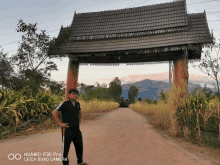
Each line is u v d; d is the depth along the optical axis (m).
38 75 10.09
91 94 27.55
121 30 11.84
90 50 11.38
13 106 6.23
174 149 4.76
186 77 9.19
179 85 8.27
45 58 10.43
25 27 9.77
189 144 5.39
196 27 10.08
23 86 8.91
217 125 5.99
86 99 18.16
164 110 8.79
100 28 12.48
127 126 9.52
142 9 12.47
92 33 12.30
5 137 5.43
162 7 11.91
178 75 9.35
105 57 12.71
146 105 20.83
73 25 13.19
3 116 5.80
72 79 12.00
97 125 9.54
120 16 12.76
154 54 11.55
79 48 11.59
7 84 9.07
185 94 7.56
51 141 5.16
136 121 12.33
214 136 5.84
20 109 6.91
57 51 10.79
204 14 10.55
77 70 12.45
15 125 6.26
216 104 6.34
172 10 11.44
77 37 12.20
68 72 12.17
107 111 22.08
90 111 16.48
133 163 3.48
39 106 7.97
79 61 13.05
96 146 4.81
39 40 10.08
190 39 9.45
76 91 3.29
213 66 6.58
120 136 6.58
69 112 3.08
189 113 6.51
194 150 4.67
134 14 12.41
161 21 11.16
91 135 6.51
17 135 5.81
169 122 8.38
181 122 6.98
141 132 7.65
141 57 12.12
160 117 9.52
